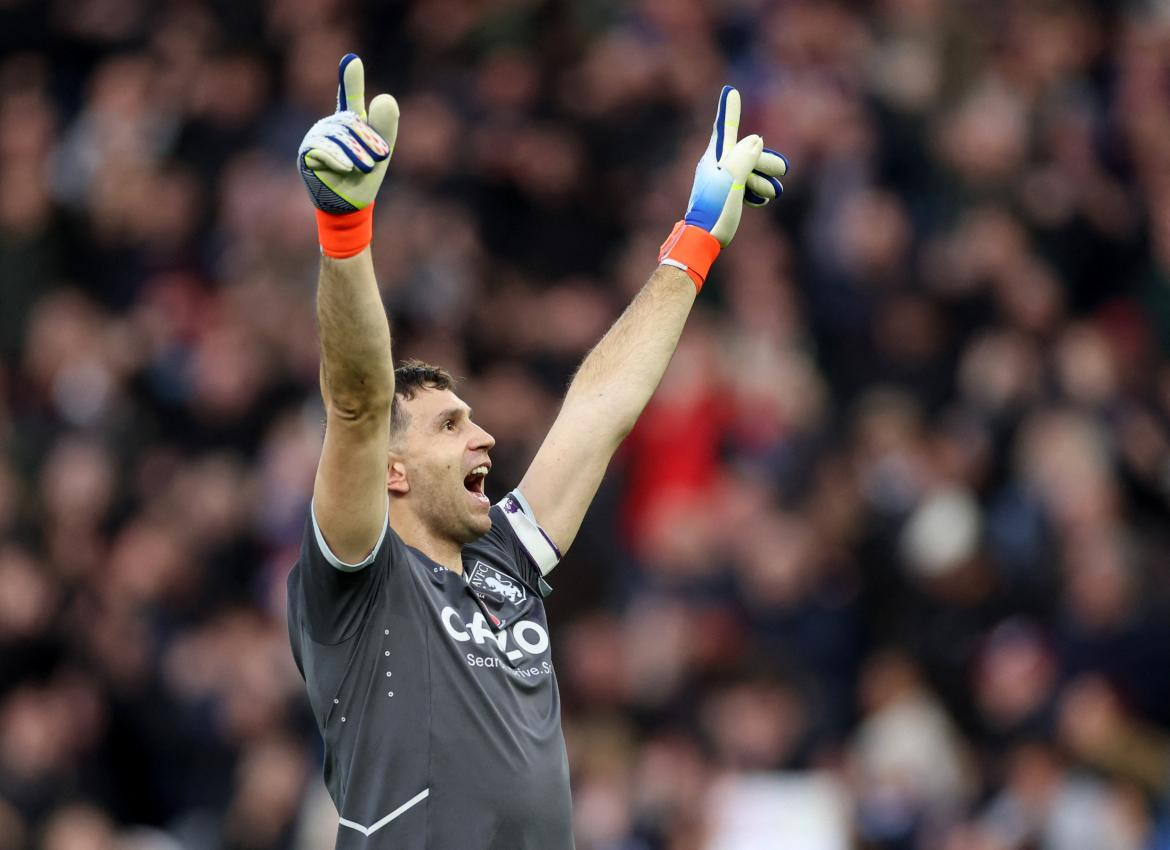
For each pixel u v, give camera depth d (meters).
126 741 45.91
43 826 43.91
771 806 38.19
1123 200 52.38
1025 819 37.78
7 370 54.75
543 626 20.78
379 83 56.94
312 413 48.72
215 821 44.03
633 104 53.66
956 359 47.94
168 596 46.78
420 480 20.28
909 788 38.41
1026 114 52.62
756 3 56.41
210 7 60.34
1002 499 44.31
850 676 42.22
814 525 43.72
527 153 53.72
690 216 22.94
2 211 56.88
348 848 19.20
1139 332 50.81
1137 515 44.94
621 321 22.67
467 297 51.44
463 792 19.09
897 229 50.22
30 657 47.25
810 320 49.59
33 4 62.25
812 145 51.62
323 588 19.16
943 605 41.81
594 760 40.25
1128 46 56.72
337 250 18.23
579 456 21.78
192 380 51.59
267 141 56.81
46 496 49.81
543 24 56.16
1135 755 38.47
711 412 45.94
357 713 19.27
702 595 42.47
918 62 52.84
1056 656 40.66
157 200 56.53
